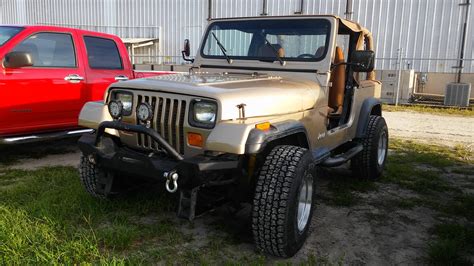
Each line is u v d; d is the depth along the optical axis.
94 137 3.58
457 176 5.78
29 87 5.46
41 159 5.96
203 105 3.06
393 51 15.09
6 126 5.34
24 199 4.12
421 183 5.34
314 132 3.98
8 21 22.47
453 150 7.49
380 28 15.12
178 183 2.94
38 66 5.62
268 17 4.41
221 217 3.96
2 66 5.22
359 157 5.25
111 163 3.38
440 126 10.30
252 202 3.25
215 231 3.67
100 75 6.35
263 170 3.14
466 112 12.66
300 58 4.21
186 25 17.94
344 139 4.80
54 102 5.76
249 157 3.21
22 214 3.61
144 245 3.36
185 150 3.18
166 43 18.48
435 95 14.58
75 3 20.00
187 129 3.12
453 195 4.92
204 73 4.31
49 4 20.84
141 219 3.85
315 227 3.90
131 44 18.58
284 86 3.67
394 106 13.81
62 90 5.83
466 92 13.36
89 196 4.10
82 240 3.25
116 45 6.81
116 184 3.87
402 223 4.06
